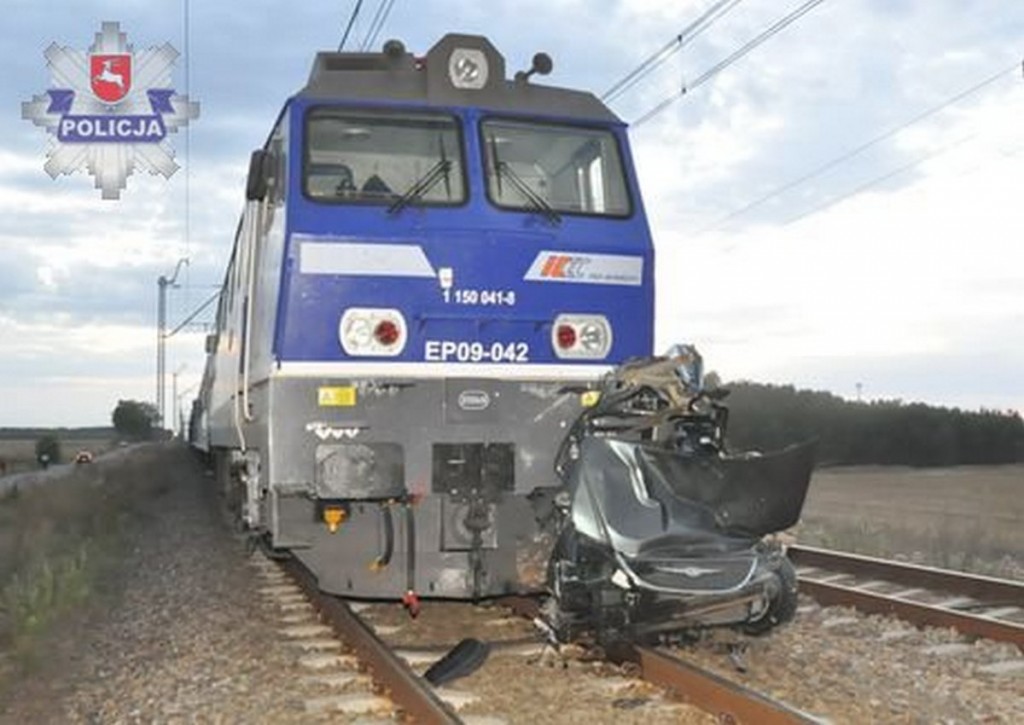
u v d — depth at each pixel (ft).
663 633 28.58
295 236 30.53
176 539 59.16
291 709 24.43
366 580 30.86
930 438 153.07
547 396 31.86
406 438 30.71
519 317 31.78
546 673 26.94
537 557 31.19
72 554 48.11
